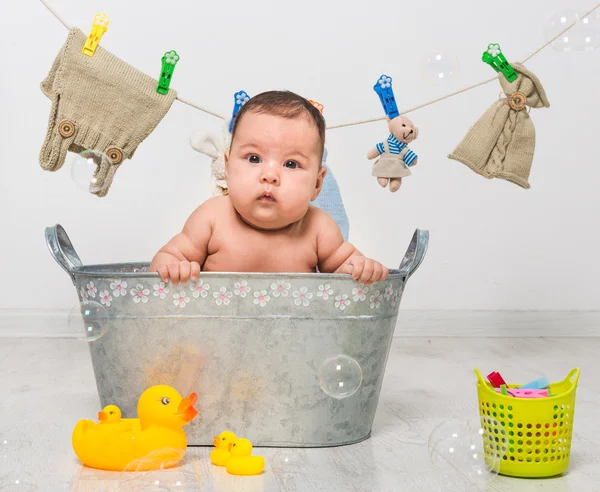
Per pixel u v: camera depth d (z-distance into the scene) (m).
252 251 1.47
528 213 2.64
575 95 2.62
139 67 2.48
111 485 1.17
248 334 1.33
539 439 1.21
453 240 2.62
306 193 1.43
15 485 1.16
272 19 2.52
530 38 2.59
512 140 1.78
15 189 2.50
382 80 1.83
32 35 2.46
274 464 1.27
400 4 2.54
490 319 2.63
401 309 2.61
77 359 2.16
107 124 1.63
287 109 1.42
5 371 1.99
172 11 2.48
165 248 1.49
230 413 1.35
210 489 1.16
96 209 2.52
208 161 2.52
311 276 1.32
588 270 2.67
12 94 2.47
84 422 1.26
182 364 1.34
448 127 2.59
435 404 1.69
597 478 1.22
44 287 2.52
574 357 2.27
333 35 2.54
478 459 1.16
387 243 2.61
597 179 2.66
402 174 1.82
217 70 2.51
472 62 2.57
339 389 1.25
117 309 1.34
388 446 1.38
